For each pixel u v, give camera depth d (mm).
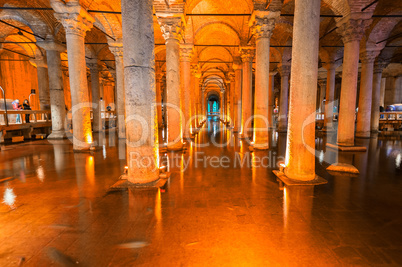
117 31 12391
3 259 2566
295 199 4270
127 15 4629
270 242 2861
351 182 5281
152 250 2701
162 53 20000
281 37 15531
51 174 6027
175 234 3049
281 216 3572
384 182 5289
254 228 3205
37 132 14984
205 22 13156
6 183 5277
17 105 14508
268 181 5395
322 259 2533
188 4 9211
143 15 4699
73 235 3049
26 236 3037
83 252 2678
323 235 3020
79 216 3604
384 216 3576
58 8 8375
